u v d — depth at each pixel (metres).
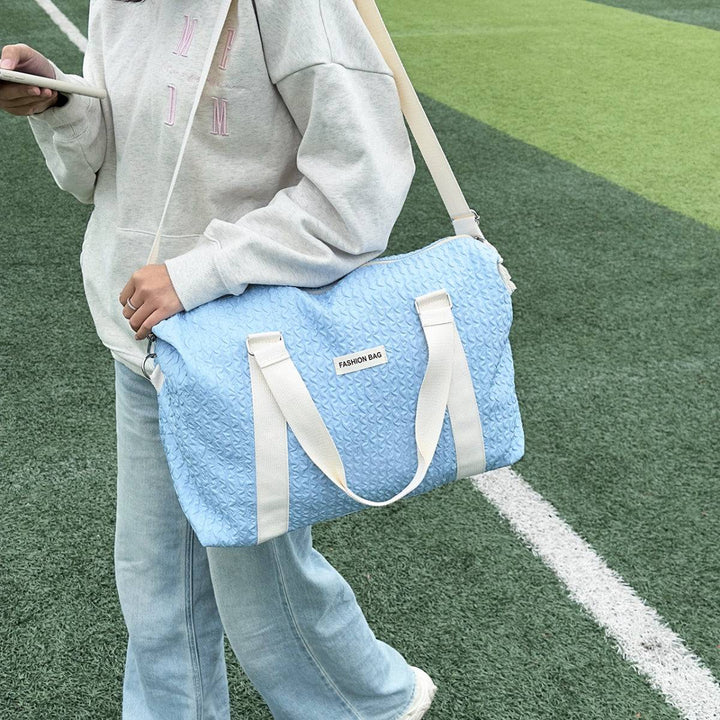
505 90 7.07
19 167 5.20
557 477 2.75
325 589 1.67
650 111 6.65
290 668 1.71
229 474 1.31
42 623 2.22
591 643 2.19
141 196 1.44
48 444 2.87
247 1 1.28
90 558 2.42
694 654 2.16
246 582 1.59
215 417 1.29
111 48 1.46
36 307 3.69
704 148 5.89
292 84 1.29
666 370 3.33
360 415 1.33
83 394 3.14
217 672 1.77
